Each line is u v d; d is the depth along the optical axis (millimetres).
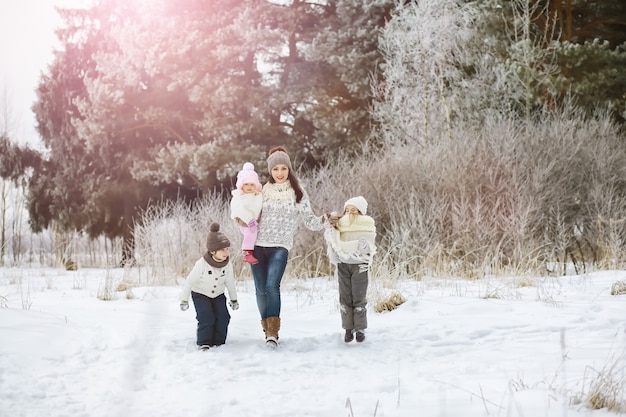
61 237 21953
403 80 17656
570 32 20875
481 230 11125
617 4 21234
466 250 11023
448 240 11445
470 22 17953
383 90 20797
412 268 10852
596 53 18188
